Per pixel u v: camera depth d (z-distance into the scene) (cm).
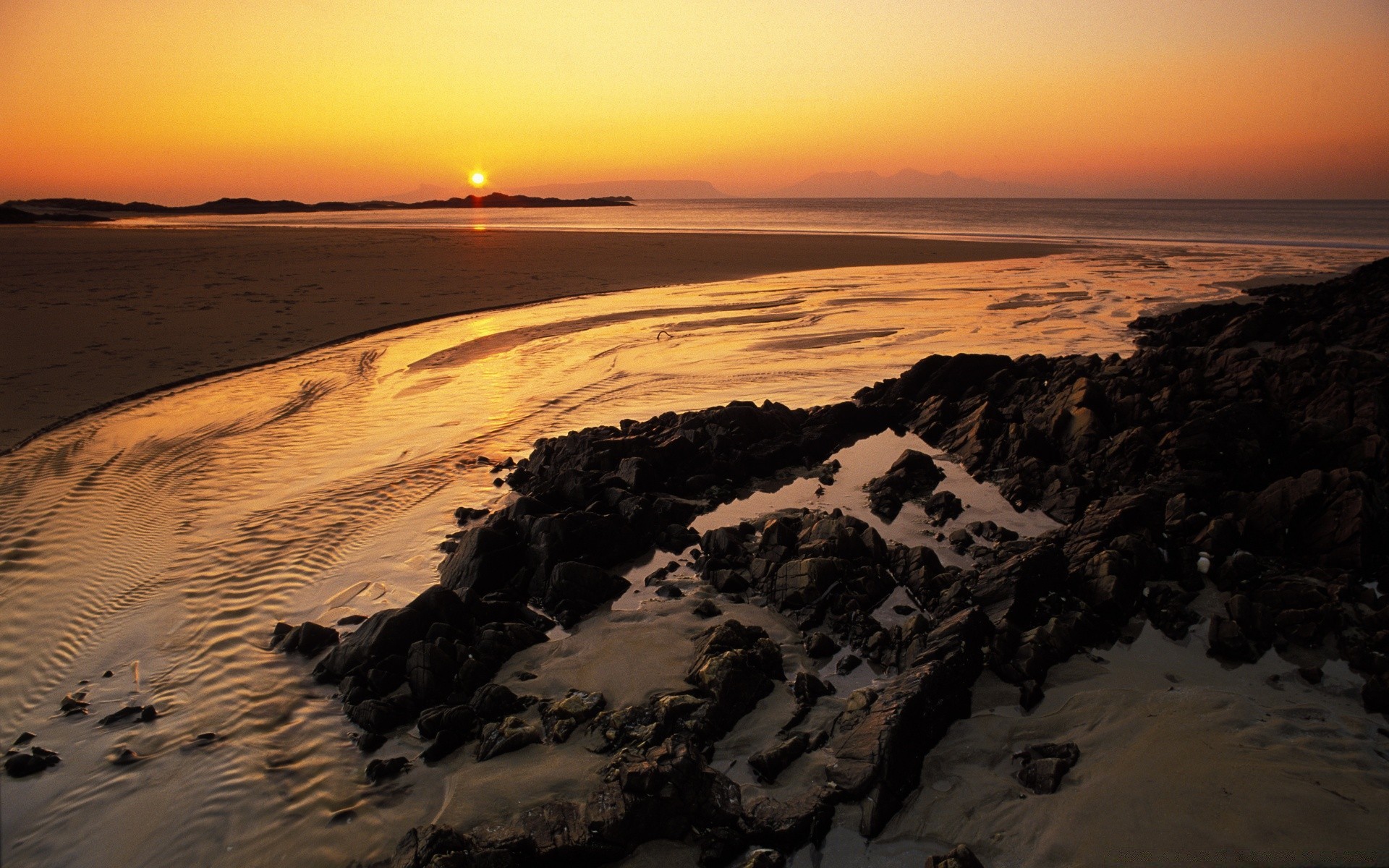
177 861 482
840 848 465
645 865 461
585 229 7481
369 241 5178
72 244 4722
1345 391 1054
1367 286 2153
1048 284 3016
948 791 505
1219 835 424
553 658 681
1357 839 409
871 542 830
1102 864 419
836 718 571
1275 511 805
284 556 884
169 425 1308
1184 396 1202
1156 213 12812
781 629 720
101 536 917
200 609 775
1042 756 522
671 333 2092
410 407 1438
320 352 1823
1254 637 656
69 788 543
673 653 671
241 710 629
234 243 4891
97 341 1855
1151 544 786
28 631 730
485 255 4062
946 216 11375
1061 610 705
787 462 1191
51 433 1248
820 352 1886
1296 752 500
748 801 493
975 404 1340
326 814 516
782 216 12406
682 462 1125
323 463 1163
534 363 1761
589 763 538
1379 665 600
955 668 597
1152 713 552
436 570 859
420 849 454
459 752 575
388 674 652
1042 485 1038
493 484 1098
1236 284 2978
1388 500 793
